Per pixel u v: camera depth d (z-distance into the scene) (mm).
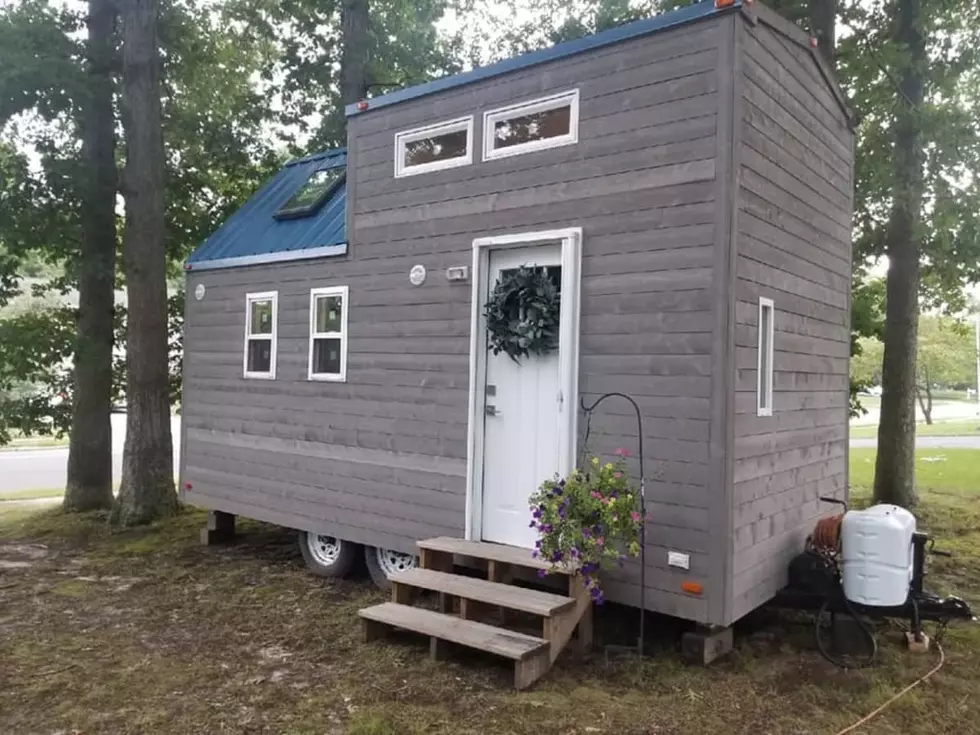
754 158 4719
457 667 4719
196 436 8484
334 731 3912
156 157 9836
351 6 12508
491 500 5613
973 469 14086
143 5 9734
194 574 7137
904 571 4672
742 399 4566
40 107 9992
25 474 16922
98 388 10867
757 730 3885
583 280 5059
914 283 10117
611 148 4945
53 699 4320
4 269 10609
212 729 3943
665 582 4609
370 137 6566
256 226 8367
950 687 4418
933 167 9547
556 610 4508
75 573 7262
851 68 9883
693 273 4539
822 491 5859
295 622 5664
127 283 9852
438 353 5977
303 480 7109
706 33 4551
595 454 4957
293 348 7277
